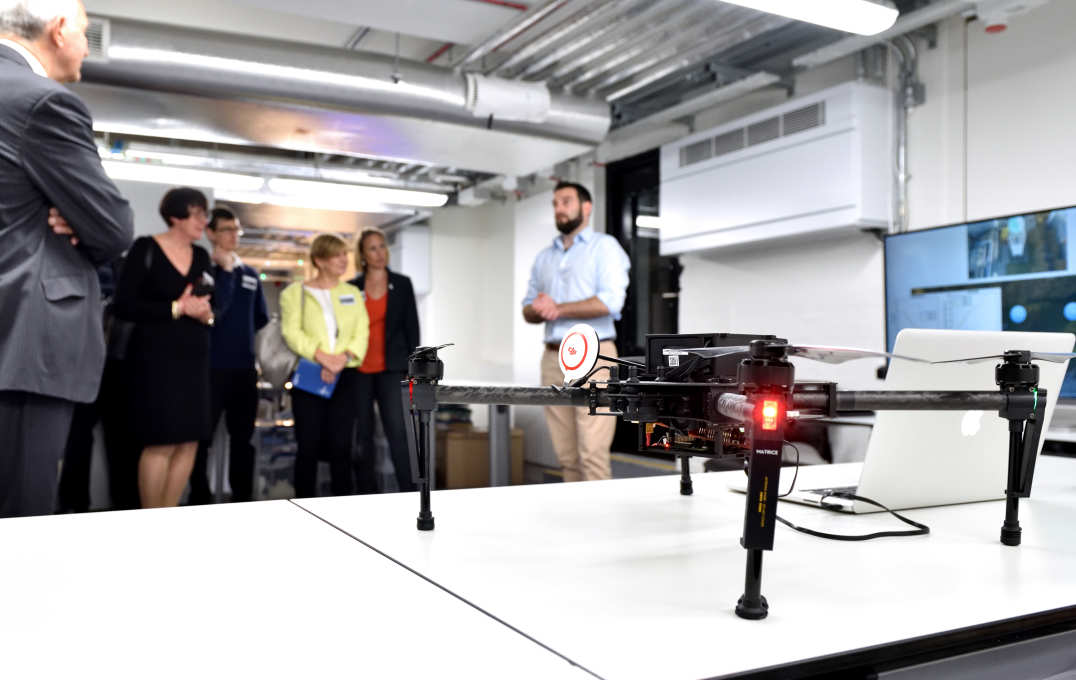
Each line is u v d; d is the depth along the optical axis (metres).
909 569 0.73
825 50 3.47
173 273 2.82
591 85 4.64
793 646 0.52
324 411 3.96
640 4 3.60
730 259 4.75
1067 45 3.09
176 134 4.08
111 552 0.77
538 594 0.64
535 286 3.59
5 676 0.47
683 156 4.62
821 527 0.92
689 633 0.55
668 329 5.40
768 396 0.59
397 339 4.15
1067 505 1.09
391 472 4.67
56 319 1.45
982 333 0.97
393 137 4.27
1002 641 0.59
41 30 1.50
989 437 1.05
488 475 5.34
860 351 0.62
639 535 0.86
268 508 1.02
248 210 7.54
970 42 3.44
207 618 0.58
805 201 3.82
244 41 3.59
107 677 0.47
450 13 3.79
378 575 0.70
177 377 2.83
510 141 4.42
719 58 4.16
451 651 0.51
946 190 3.52
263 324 4.21
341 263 3.88
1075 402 2.71
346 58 3.79
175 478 3.01
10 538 0.83
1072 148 3.08
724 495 1.13
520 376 6.71
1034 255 2.88
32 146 1.38
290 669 0.49
